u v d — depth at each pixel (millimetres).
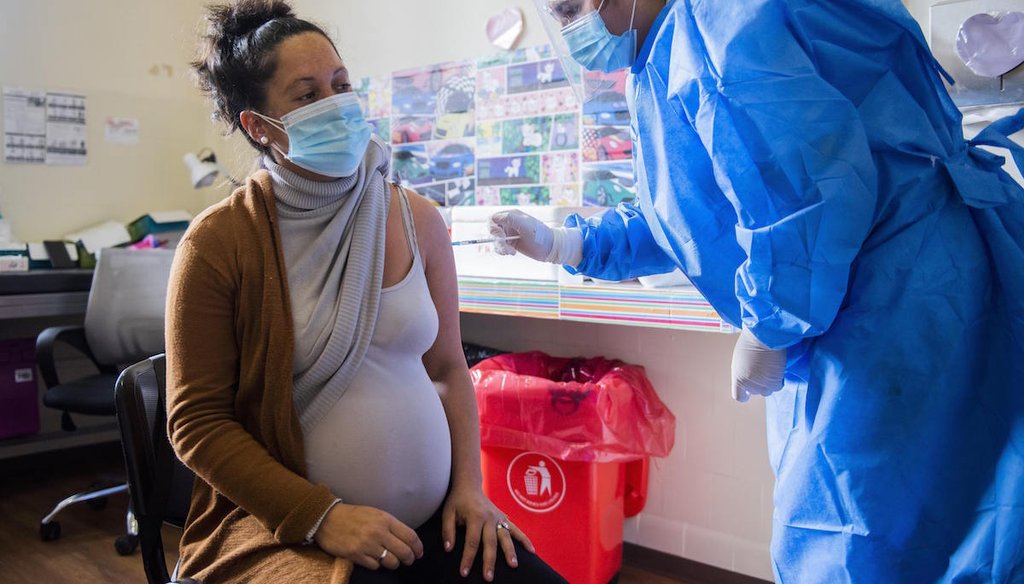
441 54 2898
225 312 1075
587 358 2463
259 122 1150
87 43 3449
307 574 972
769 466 2225
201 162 3498
